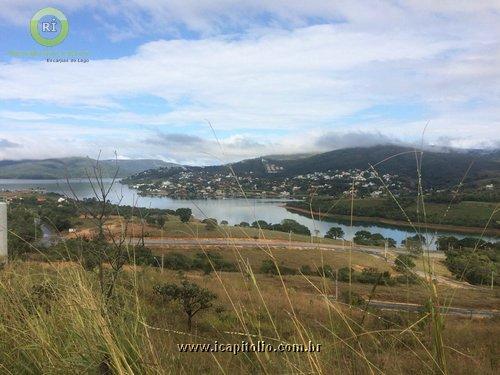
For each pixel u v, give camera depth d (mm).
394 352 1842
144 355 2123
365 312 1890
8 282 2939
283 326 2031
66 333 2471
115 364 1982
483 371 3078
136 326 2338
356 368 1805
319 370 1731
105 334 2088
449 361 2297
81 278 2734
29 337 2443
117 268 2795
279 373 1885
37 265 3193
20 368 2287
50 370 2123
